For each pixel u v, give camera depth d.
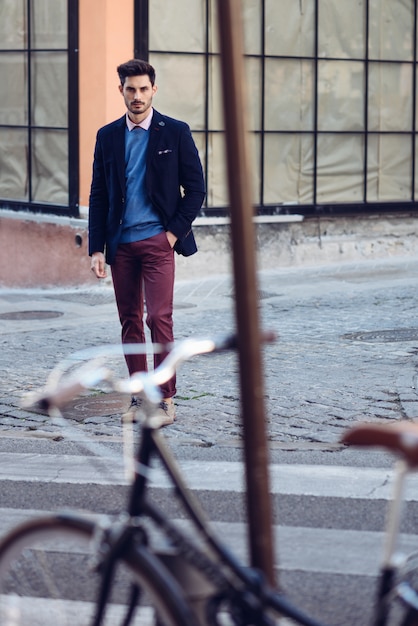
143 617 3.46
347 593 4.88
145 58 15.42
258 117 16.39
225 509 6.15
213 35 15.99
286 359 10.44
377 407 8.60
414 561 3.21
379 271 16.44
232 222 3.67
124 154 8.16
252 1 16.16
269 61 16.38
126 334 8.32
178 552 3.20
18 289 16.23
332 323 12.40
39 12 15.89
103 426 8.20
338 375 9.73
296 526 5.83
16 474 6.91
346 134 17.16
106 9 15.05
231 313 13.33
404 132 17.69
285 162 16.67
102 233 8.33
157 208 8.12
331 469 6.90
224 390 9.28
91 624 3.30
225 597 3.18
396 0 17.34
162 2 15.54
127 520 3.26
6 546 3.51
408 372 9.81
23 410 8.71
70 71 15.48
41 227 16.02
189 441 7.67
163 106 15.70
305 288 14.97
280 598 3.22
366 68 17.20
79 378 3.30
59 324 12.71
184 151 8.19
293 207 16.70
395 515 3.13
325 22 16.78
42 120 16.02
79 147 15.48
